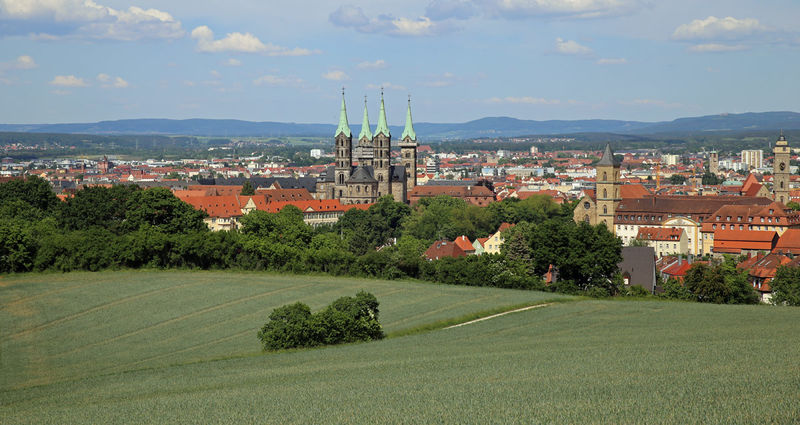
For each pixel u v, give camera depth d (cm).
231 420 7612
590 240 17925
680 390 7906
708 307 14900
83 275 19050
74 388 10038
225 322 14800
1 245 18975
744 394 7625
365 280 18888
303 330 12362
